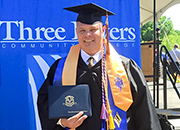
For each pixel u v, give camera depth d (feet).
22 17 9.05
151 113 5.55
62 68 5.85
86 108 4.99
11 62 9.01
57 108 4.93
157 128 5.52
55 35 9.21
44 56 9.15
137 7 9.57
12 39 9.02
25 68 9.07
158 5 22.38
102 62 5.62
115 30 9.52
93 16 5.41
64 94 5.02
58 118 5.16
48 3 9.17
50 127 5.47
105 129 5.28
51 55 9.18
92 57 5.73
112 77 5.61
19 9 9.04
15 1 9.02
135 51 9.59
